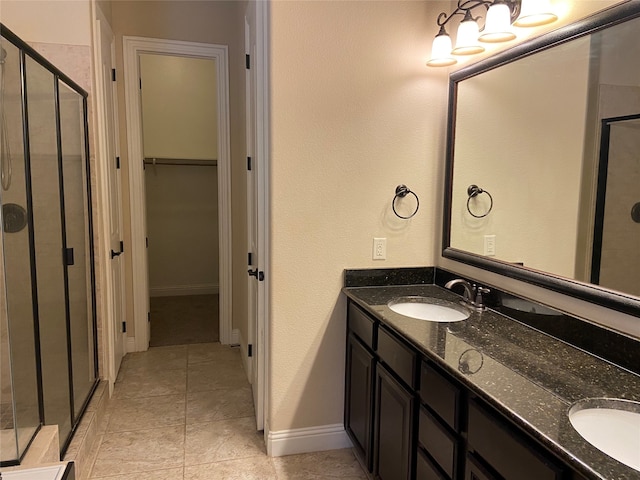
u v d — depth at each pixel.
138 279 3.55
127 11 3.29
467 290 1.95
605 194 1.36
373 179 2.23
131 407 2.75
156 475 2.12
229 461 2.24
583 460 0.85
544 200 1.61
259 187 2.22
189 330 4.14
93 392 2.63
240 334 3.71
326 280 2.23
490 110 1.92
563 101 1.52
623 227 1.29
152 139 4.97
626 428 1.08
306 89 2.09
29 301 1.89
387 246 2.29
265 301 2.30
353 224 2.23
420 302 2.10
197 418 2.64
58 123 2.18
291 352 2.25
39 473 1.33
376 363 1.91
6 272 1.83
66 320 2.21
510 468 1.08
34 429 1.83
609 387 1.16
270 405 2.27
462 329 1.62
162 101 4.94
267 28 2.04
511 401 1.07
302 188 2.14
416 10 2.18
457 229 2.18
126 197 3.45
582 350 1.42
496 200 1.88
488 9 1.65
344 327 2.29
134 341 3.61
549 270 1.59
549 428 0.96
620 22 1.30
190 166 5.18
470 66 2.04
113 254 3.07
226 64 3.52
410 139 2.25
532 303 1.64
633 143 1.27
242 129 3.26
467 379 1.20
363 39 2.13
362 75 2.15
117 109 3.32
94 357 2.73
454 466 1.32
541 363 1.31
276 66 2.04
